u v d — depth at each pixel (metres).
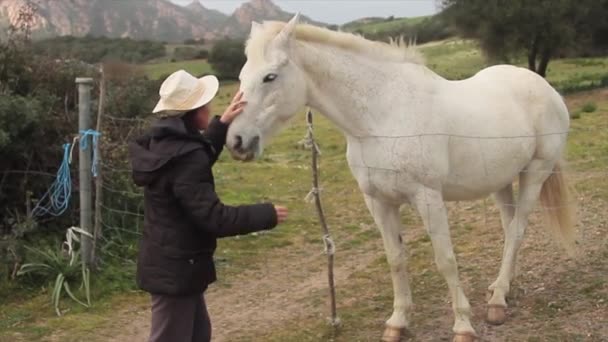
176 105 2.97
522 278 5.32
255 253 6.91
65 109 7.05
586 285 5.03
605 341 4.16
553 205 4.97
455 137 4.07
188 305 3.09
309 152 14.63
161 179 2.92
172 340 3.08
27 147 6.54
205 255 3.07
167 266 3.00
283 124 3.88
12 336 4.84
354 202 9.08
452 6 27.31
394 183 3.93
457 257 6.14
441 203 4.03
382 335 4.55
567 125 4.98
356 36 3.99
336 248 7.02
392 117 3.91
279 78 3.73
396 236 4.32
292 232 7.68
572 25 25.58
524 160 4.59
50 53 7.88
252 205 2.95
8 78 7.00
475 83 4.53
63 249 6.09
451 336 4.47
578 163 10.31
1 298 5.49
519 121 4.47
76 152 6.67
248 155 3.70
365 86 3.93
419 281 5.60
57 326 5.03
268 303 5.47
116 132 7.30
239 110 3.59
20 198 6.60
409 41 4.27
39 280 5.79
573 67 32.81
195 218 2.87
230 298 5.65
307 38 3.89
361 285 5.69
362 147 4.01
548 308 4.72
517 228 4.81
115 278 5.90
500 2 25.89
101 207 6.35
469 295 5.16
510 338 4.34
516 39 25.69
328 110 3.98
